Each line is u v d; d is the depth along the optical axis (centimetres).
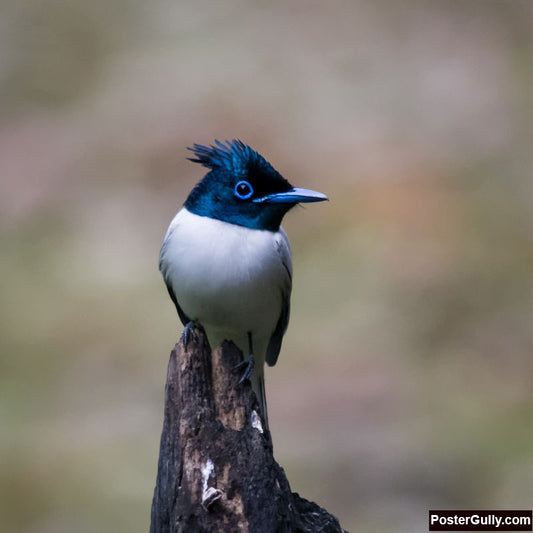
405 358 1505
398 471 1287
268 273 818
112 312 1656
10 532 1246
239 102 2089
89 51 2350
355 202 1839
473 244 1728
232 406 725
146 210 1872
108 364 1550
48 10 2459
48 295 1709
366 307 1603
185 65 2230
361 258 1706
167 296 1677
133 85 2191
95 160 1997
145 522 1239
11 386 1509
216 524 648
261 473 652
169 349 1566
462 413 1391
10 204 1906
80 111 2148
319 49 2245
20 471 1336
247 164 811
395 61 2206
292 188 823
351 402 1422
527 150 1955
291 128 2030
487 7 2353
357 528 1205
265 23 2341
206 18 2389
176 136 2014
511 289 1634
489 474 1276
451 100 2092
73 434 1402
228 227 812
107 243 1817
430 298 1622
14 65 2300
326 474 1278
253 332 869
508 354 1514
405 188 1859
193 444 675
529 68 2173
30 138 2070
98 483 1302
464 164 1925
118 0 2489
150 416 1429
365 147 1966
